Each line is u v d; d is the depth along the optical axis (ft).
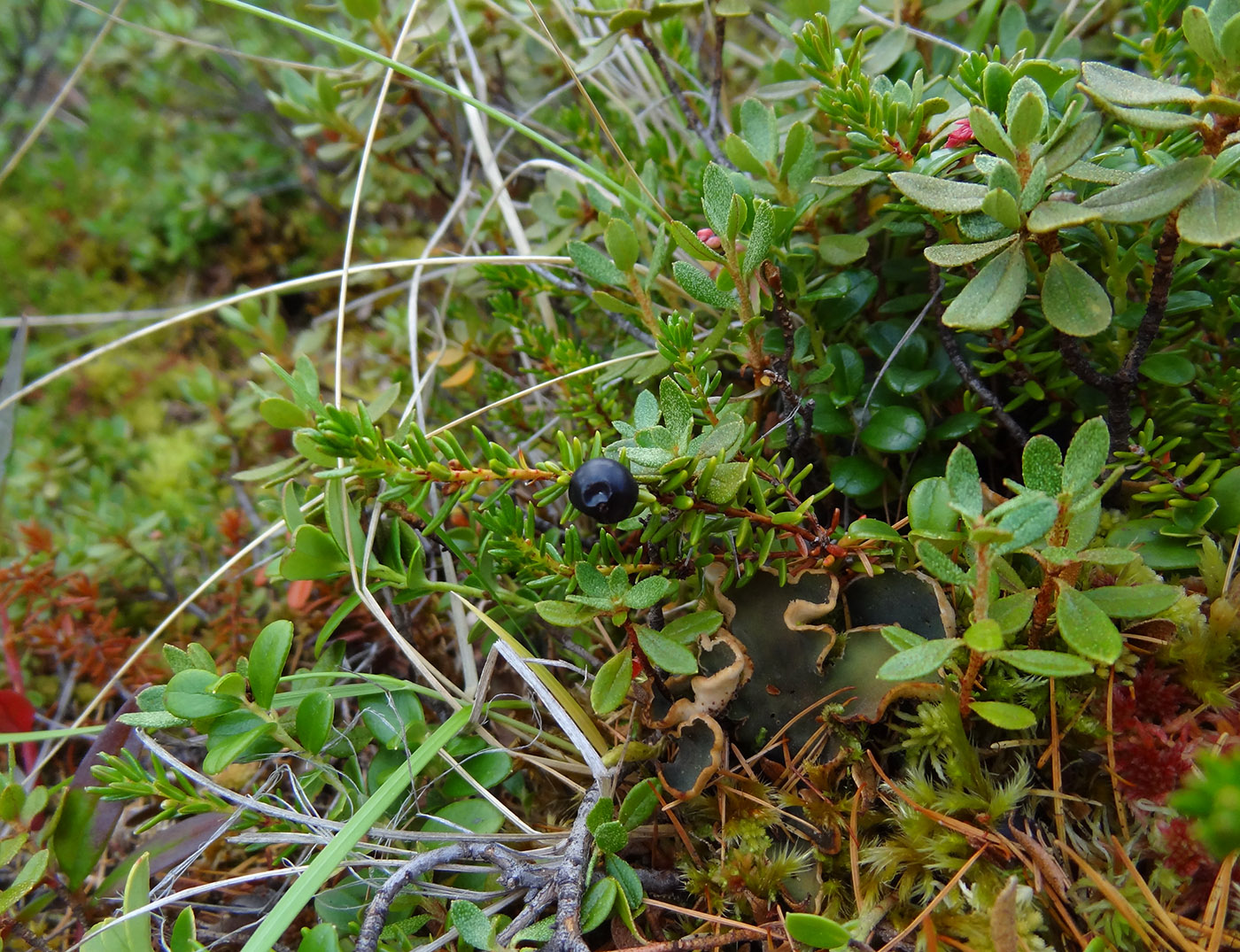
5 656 0.62
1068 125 0.38
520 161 0.82
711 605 0.47
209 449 0.82
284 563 0.46
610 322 0.64
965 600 0.45
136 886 0.42
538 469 0.43
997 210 0.37
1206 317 0.48
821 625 0.44
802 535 0.44
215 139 1.10
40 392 0.93
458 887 0.44
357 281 0.84
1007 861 0.40
